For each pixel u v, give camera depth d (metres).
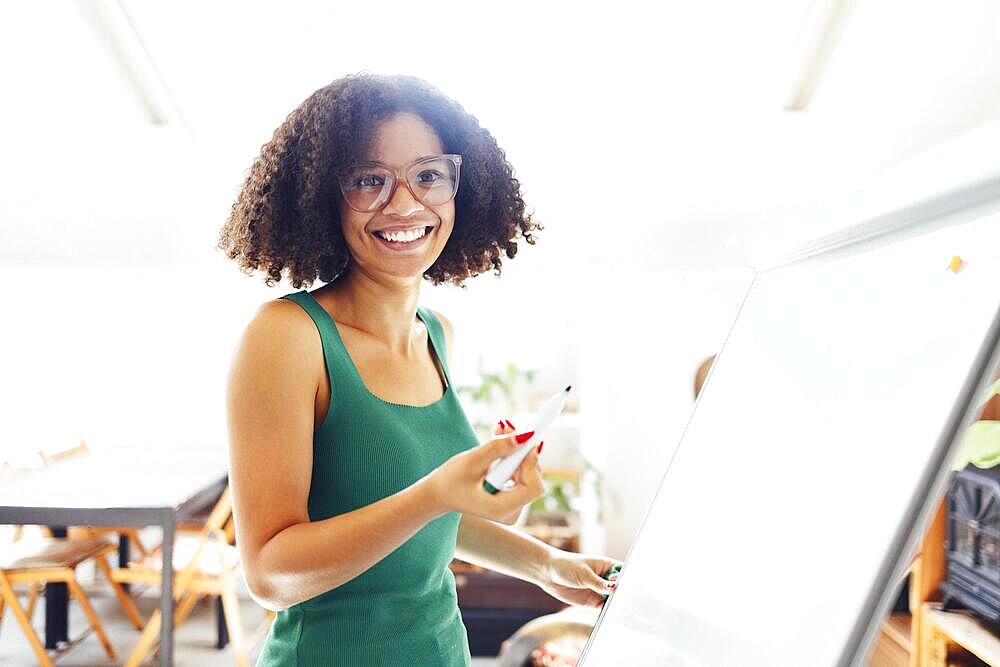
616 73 3.47
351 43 3.60
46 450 3.85
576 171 3.56
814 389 0.64
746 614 0.60
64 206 3.83
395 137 1.00
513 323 4.54
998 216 0.49
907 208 0.58
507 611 3.58
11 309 4.38
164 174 3.83
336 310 1.06
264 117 3.78
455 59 3.60
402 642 1.04
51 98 3.65
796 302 0.74
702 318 3.53
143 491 3.05
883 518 0.48
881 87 3.21
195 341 4.48
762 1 3.18
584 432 4.10
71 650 3.49
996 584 1.44
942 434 0.46
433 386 1.16
